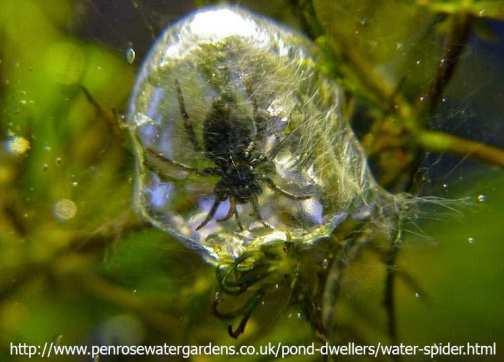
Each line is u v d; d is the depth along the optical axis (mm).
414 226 154
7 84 160
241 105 143
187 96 144
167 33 148
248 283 146
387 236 151
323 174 147
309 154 146
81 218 157
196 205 147
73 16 157
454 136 151
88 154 157
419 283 156
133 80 155
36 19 159
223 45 144
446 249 155
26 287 159
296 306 150
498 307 156
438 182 154
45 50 159
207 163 144
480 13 149
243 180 144
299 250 147
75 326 158
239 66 144
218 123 143
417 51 153
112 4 156
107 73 156
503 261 155
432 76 152
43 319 158
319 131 147
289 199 145
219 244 147
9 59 159
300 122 145
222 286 146
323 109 148
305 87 147
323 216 147
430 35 152
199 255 151
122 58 156
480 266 156
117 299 157
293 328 152
